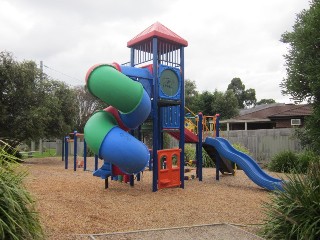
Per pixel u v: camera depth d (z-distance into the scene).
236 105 35.50
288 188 4.48
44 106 16.34
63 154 18.66
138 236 4.32
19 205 3.29
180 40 8.64
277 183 8.12
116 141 6.93
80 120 42.31
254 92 57.09
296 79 11.35
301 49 11.01
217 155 10.41
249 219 5.44
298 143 15.27
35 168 13.02
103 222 4.96
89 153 22.64
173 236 4.36
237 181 10.14
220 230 4.66
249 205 6.49
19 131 15.12
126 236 4.31
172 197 7.05
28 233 3.33
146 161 7.22
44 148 31.64
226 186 9.06
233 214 5.75
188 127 11.52
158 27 8.40
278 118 22.92
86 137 7.31
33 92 15.96
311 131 11.38
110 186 8.36
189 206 6.25
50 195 6.63
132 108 7.21
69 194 6.88
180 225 5.00
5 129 15.22
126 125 7.79
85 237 4.15
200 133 10.37
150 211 5.77
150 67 8.37
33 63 16.39
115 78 6.93
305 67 10.97
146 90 8.02
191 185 9.07
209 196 7.32
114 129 7.19
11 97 15.17
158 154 7.96
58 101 18.20
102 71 6.97
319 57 10.78
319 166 4.61
